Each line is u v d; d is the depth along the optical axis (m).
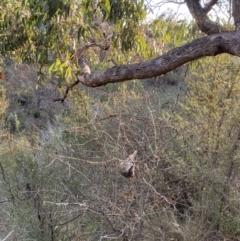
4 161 4.20
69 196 3.83
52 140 4.48
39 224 3.77
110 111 4.57
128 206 3.43
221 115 4.05
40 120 9.23
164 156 3.71
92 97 5.18
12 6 4.09
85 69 3.97
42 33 3.52
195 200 3.70
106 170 3.80
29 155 4.17
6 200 3.98
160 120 4.24
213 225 3.62
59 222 3.79
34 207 3.84
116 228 3.53
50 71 3.50
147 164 3.71
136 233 3.43
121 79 3.36
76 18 3.46
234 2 2.98
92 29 3.92
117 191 3.70
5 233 3.88
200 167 3.68
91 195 3.78
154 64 3.12
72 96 4.62
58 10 3.06
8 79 11.69
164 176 3.86
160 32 4.20
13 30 4.18
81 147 4.27
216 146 3.94
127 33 3.98
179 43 4.37
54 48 3.51
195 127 4.07
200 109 4.19
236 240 3.57
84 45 4.11
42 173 4.07
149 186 3.44
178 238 3.48
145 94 4.85
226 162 3.83
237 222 3.42
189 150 3.87
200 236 3.50
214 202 3.58
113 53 4.59
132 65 3.29
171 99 5.29
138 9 3.45
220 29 3.21
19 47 4.28
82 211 3.77
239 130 3.95
